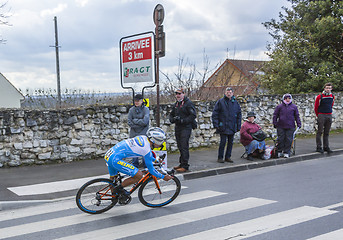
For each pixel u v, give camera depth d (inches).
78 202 219.9
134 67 348.5
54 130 384.8
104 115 412.2
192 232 182.9
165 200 238.2
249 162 371.9
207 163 369.1
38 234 188.9
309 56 727.1
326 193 253.6
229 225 191.5
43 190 278.4
